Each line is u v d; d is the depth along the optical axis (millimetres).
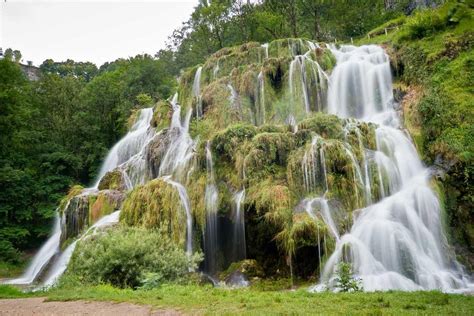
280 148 16656
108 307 8320
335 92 23984
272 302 8023
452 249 14406
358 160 16281
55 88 40594
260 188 15438
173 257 13156
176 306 8078
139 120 33844
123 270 12203
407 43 24578
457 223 15219
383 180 16312
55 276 20375
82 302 9055
